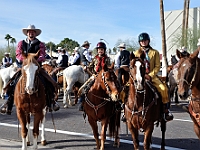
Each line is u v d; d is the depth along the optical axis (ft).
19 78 21.48
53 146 22.75
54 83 22.22
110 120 22.47
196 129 17.40
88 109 21.02
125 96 19.86
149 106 17.74
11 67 47.24
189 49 69.51
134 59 17.51
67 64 47.19
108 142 23.89
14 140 24.32
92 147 22.36
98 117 20.63
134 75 17.03
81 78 41.55
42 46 23.26
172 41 73.61
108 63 22.76
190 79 16.01
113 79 20.04
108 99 20.17
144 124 17.90
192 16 73.61
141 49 20.06
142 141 24.17
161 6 65.67
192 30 70.38
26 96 19.81
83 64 42.19
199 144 23.04
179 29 74.49
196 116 16.92
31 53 21.31
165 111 19.95
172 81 32.04
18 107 20.35
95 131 21.24
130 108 18.15
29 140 23.70
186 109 18.67
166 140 24.29
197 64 16.15
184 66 16.11
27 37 23.61
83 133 26.76
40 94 20.36
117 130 22.52
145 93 17.63
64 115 35.91
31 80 18.44
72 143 23.49
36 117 20.75
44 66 45.32
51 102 22.47
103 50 22.71
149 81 18.97
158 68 20.31
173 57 43.57
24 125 20.39
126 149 21.98
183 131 27.40
